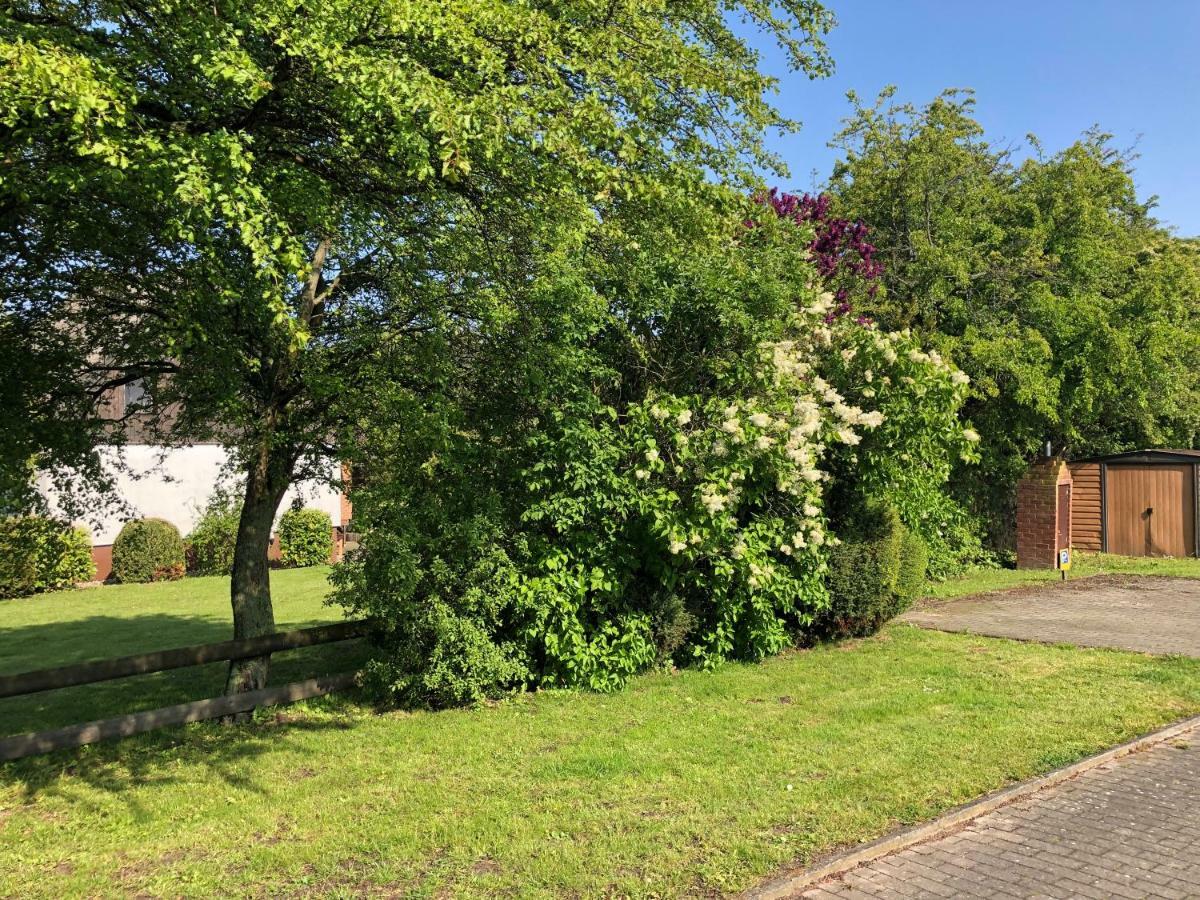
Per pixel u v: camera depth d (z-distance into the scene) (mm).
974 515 17000
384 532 6676
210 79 4387
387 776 5406
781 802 4785
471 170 5180
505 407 7637
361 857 4195
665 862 4051
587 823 4531
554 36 5125
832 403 8352
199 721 6723
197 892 3881
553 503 7273
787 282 8797
